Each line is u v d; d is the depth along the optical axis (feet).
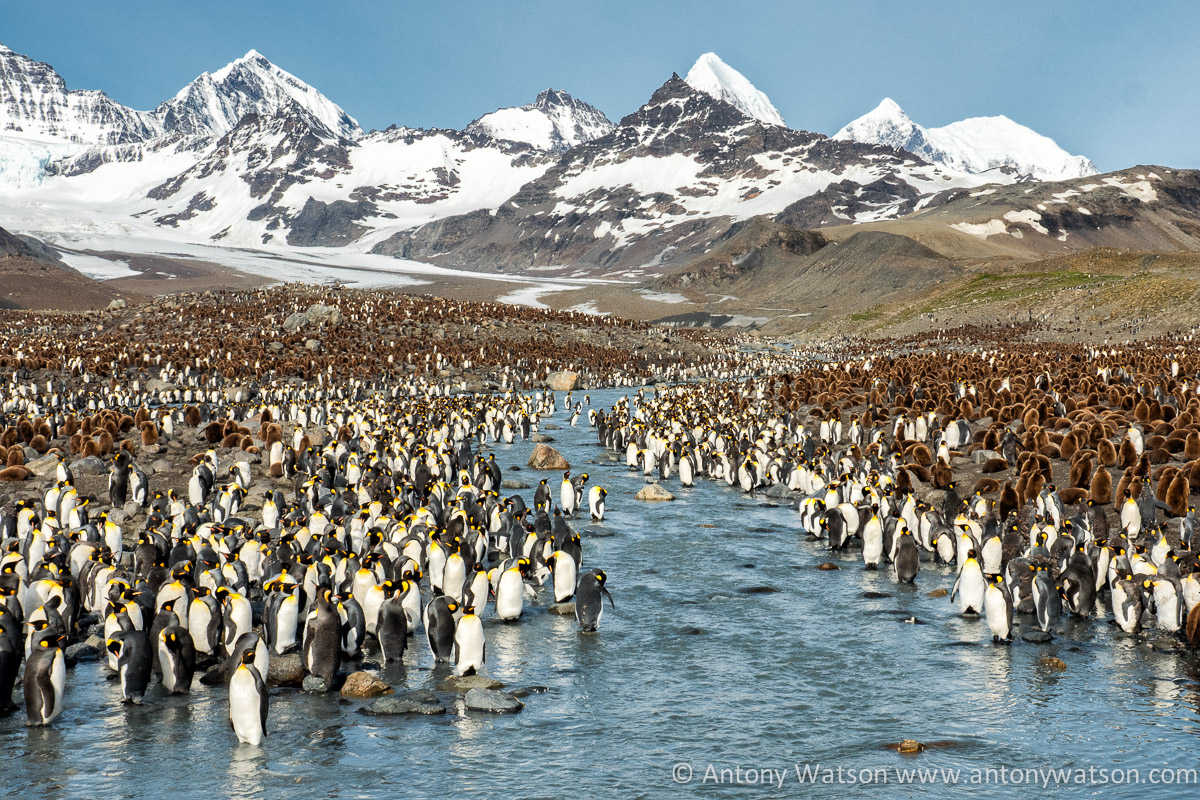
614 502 102.53
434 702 45.34
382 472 96.94
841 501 85.30
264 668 43.83
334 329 302.86
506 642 55.57
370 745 41.04
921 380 178.40
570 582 62.28
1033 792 36.52
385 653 51.13
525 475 120.37
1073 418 118.01
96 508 81.61
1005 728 42.80
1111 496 80.69
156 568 55.57
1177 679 48.49
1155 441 98.68
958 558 67.10
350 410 172.24
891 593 65.98
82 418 154.40
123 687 44.96
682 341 416.46
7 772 37.91
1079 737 41.68
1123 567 59.26
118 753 39.86
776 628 58.13
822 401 169.27
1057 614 55.26
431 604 51.01
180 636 46.52
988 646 54.29
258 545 61.87
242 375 237.45
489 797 36.47
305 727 42.83
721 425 141.90
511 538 68.49
